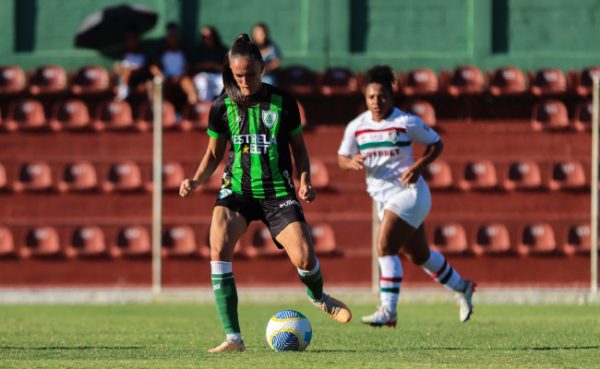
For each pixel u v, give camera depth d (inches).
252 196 998.4
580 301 2162.9
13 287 2294.5
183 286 2295.8
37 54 2775.6
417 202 1309.1
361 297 2162.9
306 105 2655.0
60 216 2373.3
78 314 1855.3
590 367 864.9
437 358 940.6
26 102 2559.1
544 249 2317.9
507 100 2593.5
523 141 2461.9
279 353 966.4
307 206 2340.1
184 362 869.2
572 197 2388.0
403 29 2792.8
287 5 2785.4
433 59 2768.2
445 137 2456.9
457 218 2353.6
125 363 871.1
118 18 2637.8
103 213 2374.5
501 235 2342.5
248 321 1663.4
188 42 2770.7
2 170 2411.4
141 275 2303.2
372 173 1338.6
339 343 1181.1
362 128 1337.4
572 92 2625.5
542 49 2792.8
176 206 2361.0
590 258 2324.1
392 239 1311.5
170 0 2760.8
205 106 2544.3
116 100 2564.0
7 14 2758.4
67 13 2795.3
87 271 2304.4
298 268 983.6
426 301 2154.3
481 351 1045.2
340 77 2687.0
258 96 991.6
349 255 2297.0
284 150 1003.9
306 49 2773.1
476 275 2316.7
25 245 2338.8
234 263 2289.6
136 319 1722.4
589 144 2460.6
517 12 2792.8
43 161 2425.0
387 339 1248.8
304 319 1012.5
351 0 2785.4
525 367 855.7
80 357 964.0
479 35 2768.2
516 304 2132.1
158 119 2218.3
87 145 2444.6
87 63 2783.0
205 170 1029.8
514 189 2381.9
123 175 2417.6
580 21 2797.7
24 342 1220.5
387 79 1321.4
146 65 2647.6
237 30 2785.4
